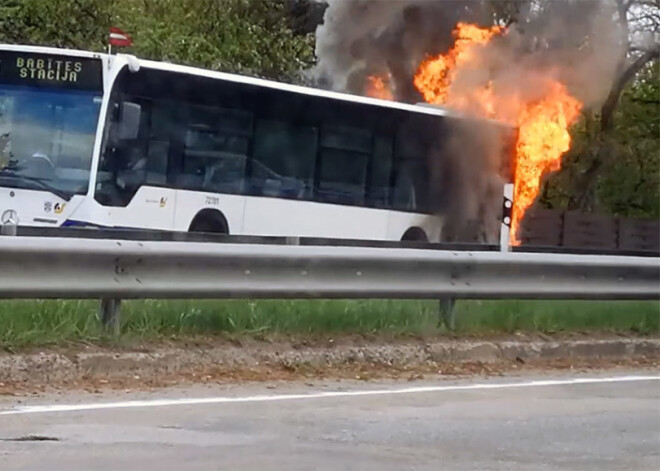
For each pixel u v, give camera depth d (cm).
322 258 1409
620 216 5019
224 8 3191
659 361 1587
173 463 887
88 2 2880
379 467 907
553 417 1145
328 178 2428
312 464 905
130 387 1198
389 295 1466
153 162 2127
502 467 926
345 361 1385
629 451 1006
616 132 4844
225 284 1355
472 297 1528
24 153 2044
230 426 1033
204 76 2206
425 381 1333
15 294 1229
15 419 1021
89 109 2047
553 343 1537
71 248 1248
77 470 853
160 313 1354
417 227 2616
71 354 1229
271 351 1352
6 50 2064
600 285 1622
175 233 1723
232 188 2258
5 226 1540
